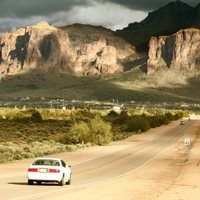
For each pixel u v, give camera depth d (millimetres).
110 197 28438
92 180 40781
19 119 168625
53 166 33344
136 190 33094
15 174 43688
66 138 99375
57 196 27453
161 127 183875
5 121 164750
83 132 99125
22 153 65938
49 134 124312
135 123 153125
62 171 33344
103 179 42062
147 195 30203
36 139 106062
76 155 72438
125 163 61656
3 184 33875
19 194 27750
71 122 174875
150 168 55406
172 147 93750
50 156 69000
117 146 95500
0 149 68312
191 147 94062
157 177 45062
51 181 33000
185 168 55438
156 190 33500
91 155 73125
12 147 72562
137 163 61969
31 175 32812
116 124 182000
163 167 56688
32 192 28953
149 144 102062
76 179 41719
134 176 45812
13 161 59344
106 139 101062
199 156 74312
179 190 33719
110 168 54625
